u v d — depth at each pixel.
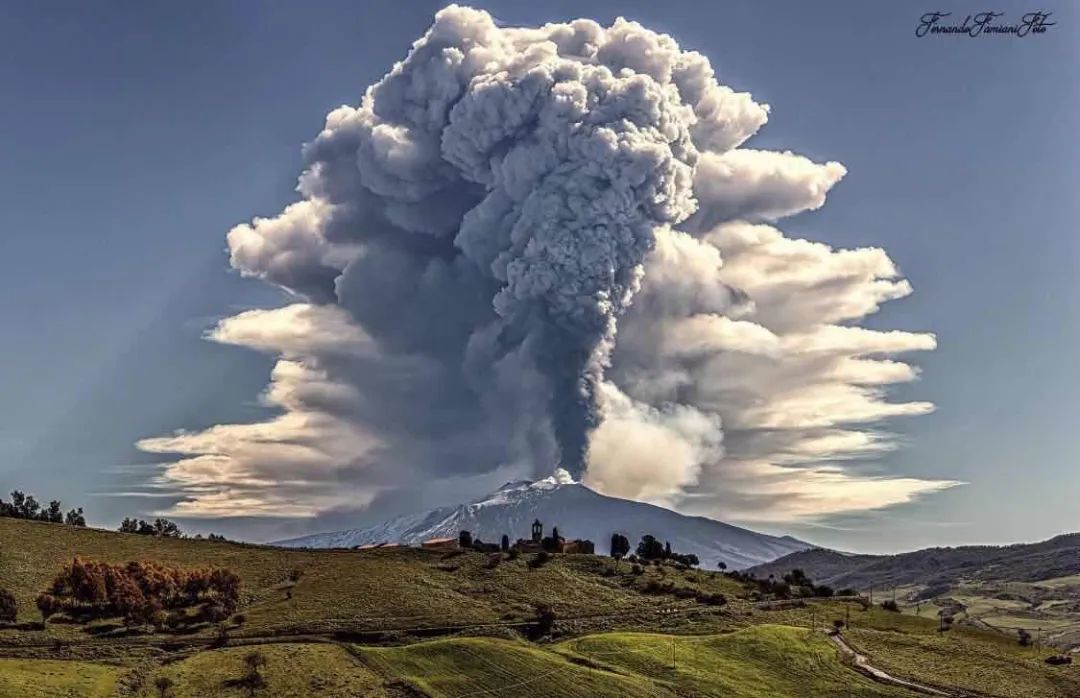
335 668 118.94
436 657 127.25
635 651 139.38
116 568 144.75
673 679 129.88
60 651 121.06
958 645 159.38
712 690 127.38
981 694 133.62
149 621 135.38
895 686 135.12
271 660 119.81
